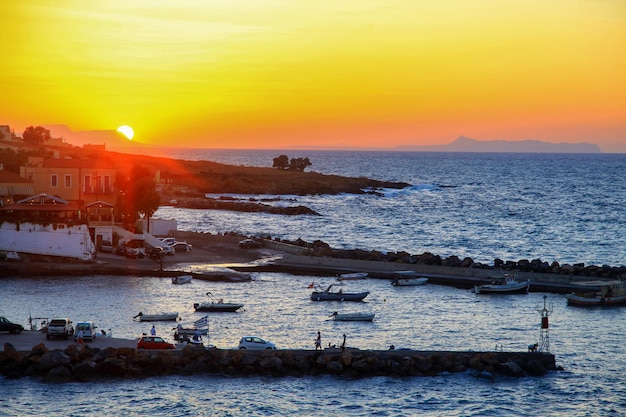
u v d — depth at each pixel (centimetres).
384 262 16075
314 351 9081
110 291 13088
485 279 14925
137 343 9238
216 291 13475
